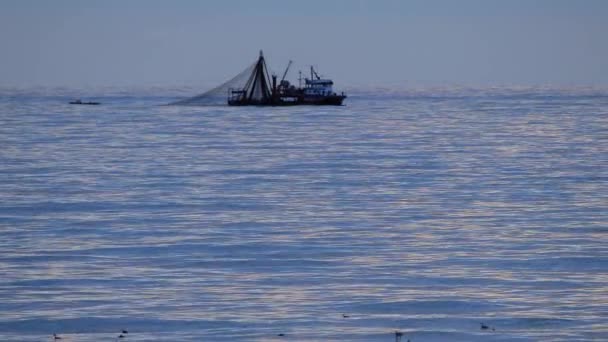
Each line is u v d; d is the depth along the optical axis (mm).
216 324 102438
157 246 142000
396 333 95750
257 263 130750
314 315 105500
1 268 127812
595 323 102625
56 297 112750
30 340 98312
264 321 103250
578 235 150500
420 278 121438
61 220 164500
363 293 114250
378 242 145000
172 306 108812
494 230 155125
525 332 99938
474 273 124375
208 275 123688
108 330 101062
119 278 121938
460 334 99188
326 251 138375
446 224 160750
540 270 126188
